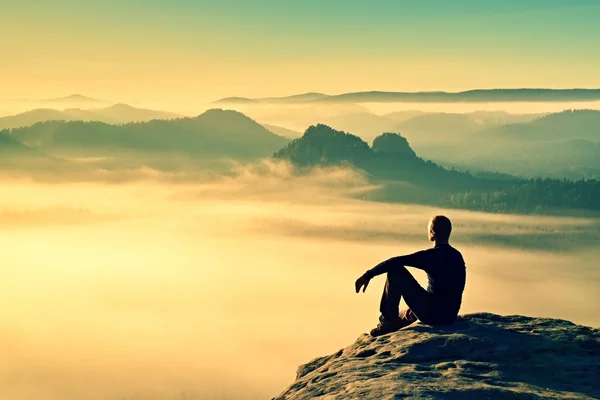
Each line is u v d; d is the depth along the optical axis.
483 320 10.86
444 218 10.03
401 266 10.05
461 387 7.36
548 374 8.27
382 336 10.20
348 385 7.84
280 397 8.70
